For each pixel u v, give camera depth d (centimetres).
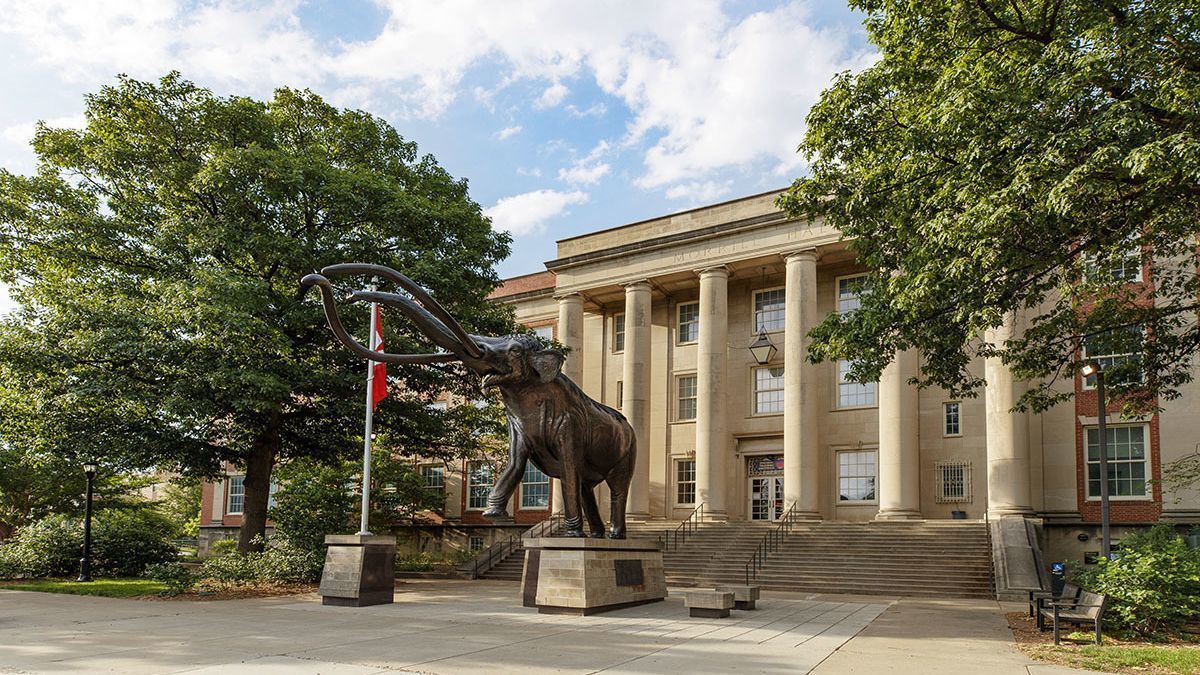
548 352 1570
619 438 1716
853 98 1598
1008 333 2648
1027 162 1205
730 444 3625
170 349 2208
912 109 1546
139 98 2391
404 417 2550
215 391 2258
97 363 2303
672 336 3894
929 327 1614
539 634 1238
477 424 2944
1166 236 1678
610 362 4066
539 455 1627
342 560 1747
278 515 2600
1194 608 1327
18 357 2214
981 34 1441
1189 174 1093
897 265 1772
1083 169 1102
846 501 3322
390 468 3631
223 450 2555
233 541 4353
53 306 2353
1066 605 1279
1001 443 2630
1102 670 1015
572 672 916
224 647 1096
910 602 1977
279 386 2114
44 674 885
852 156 1662
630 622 1396
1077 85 1202
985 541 2509
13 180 2341
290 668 927
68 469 3114
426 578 2938
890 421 2948
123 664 955
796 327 3152
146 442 2383
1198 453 2503
